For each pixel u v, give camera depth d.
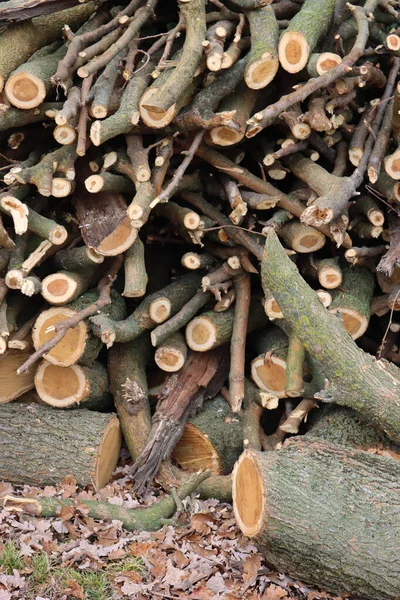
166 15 4.51
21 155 4.46
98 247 4.25
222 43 4.29
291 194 4.39
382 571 3.80
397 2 4.72
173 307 4.47
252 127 4.21
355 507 3.86
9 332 4.24
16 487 4.24
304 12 4.35
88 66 4.19
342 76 4.27
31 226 4.23
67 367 4.32
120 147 4.38
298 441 4.04
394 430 4.08
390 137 4.47
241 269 4.47
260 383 4.46
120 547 4.00
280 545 3.87
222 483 4.32
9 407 4.31
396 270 4.50
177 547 4.03
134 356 4.52
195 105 4.26
